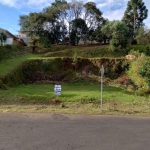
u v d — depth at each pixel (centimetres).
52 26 4788
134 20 5400
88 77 2348
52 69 2572
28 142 547
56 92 1076
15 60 2583
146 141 577
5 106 984
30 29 4497
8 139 564
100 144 548
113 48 3197
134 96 1449
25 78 2325
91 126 700
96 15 4831
